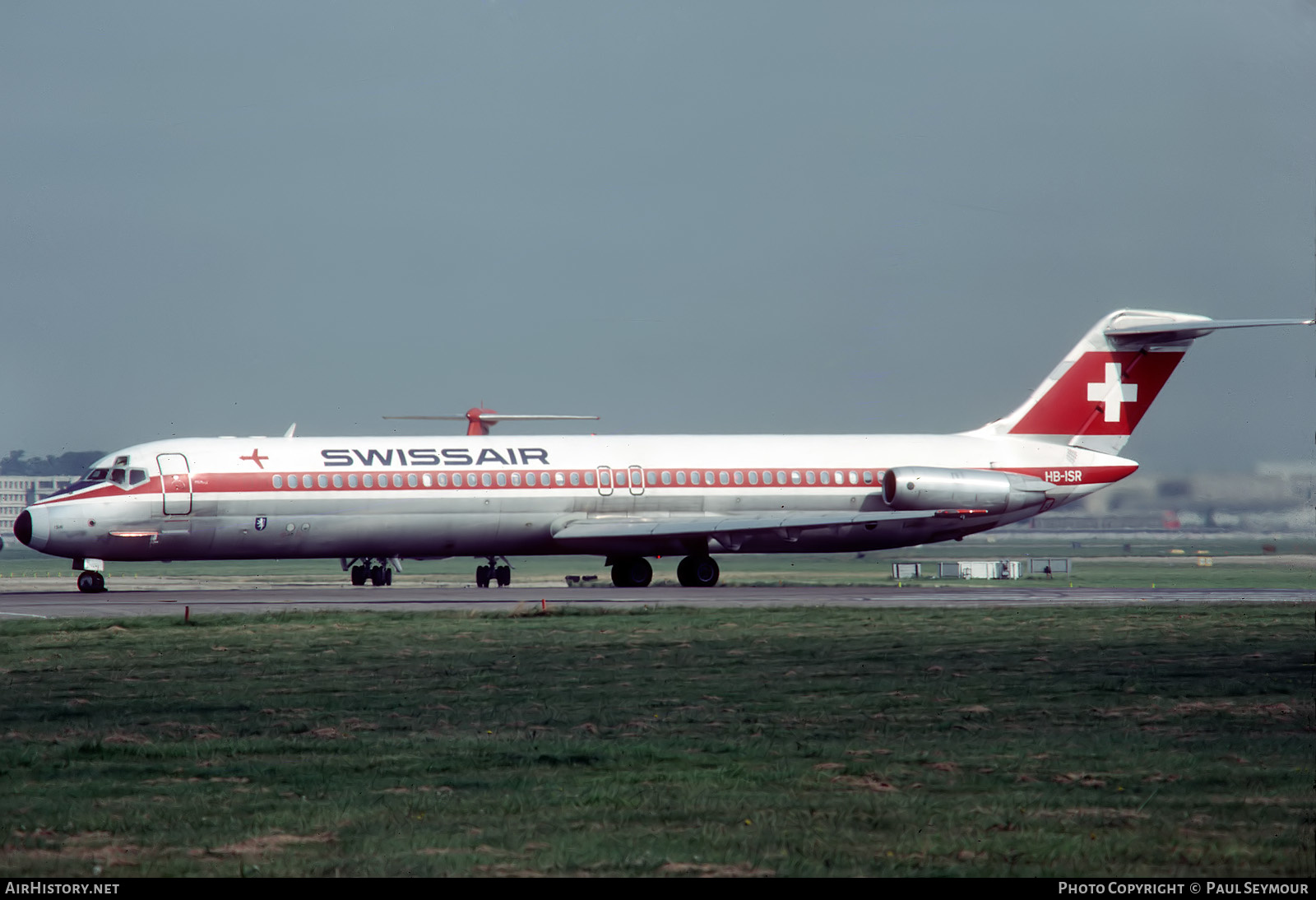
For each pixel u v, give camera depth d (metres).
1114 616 92.56
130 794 36.06
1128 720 47.78
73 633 82.88
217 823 32.56
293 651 72.38
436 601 111.12
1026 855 29.25
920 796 35.25
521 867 28.39
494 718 48.91
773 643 74.56
